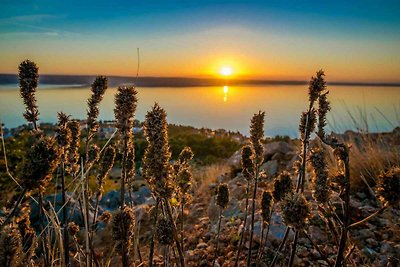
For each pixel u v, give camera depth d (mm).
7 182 5719
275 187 2773
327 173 2111
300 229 1796
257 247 4375
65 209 2795
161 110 1817
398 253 3693
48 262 2404
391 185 1623
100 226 5141
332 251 3865
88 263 2232
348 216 1875
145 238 5199
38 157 1338
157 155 1796
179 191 2936
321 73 2434
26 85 2510
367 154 6211
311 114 2477
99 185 3279
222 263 4355
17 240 1493
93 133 2787
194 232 5641
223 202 3484
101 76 2770
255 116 3035
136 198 8609
